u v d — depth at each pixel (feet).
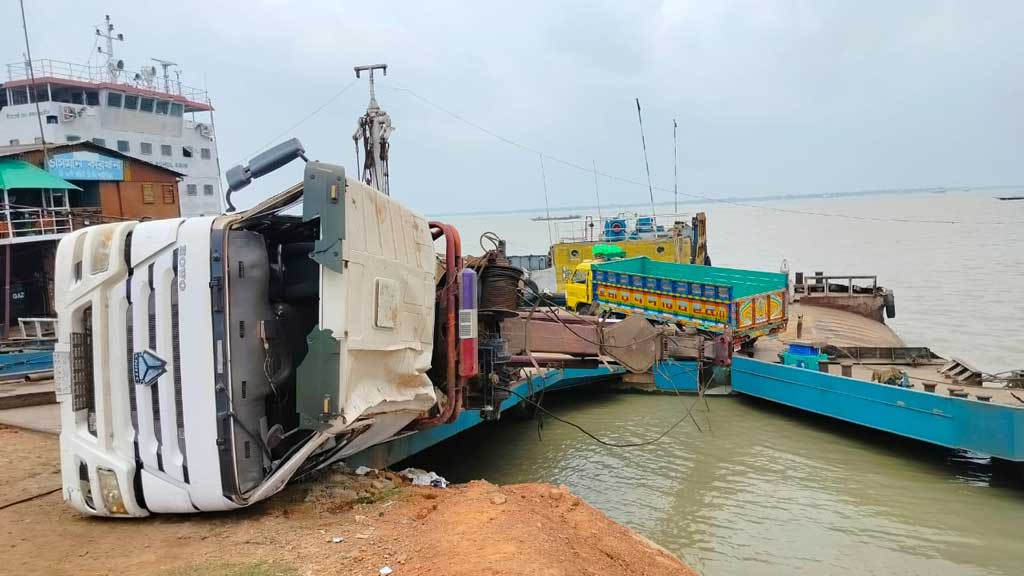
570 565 17.17
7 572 17.21
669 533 33.65
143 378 20.20
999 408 39.93
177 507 20.24
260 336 20.86
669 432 51.85
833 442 48.80
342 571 16.76
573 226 114.62
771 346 69.31
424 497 24.20
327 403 19.95
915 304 127.85
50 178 83.15
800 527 34.37
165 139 126.72
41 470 28.02
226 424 19.71
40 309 82.43
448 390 29.40
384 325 22.85
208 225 20.13
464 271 29.63
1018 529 33.99
